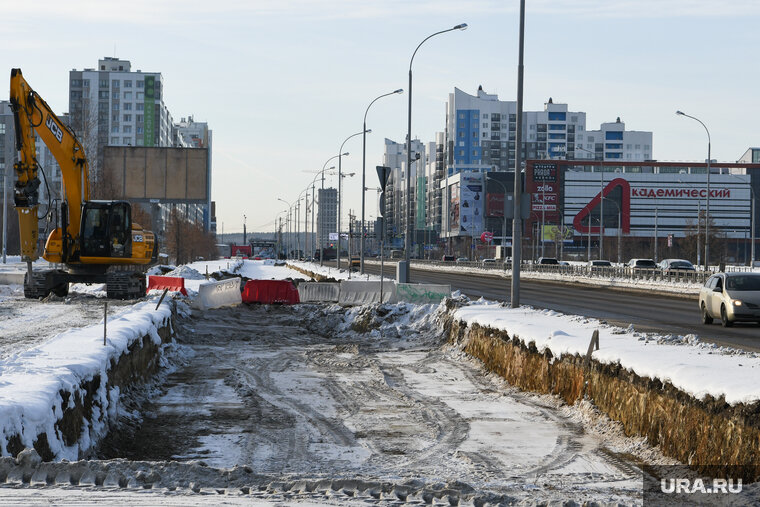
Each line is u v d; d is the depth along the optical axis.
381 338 33.34
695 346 17.92
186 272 69.69
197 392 20.64
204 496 9.23
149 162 79.56
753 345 24.44
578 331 21.88
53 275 44.50
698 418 12.52
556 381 19.30
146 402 18.77
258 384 21.94
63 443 11.83
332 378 23.05
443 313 33.34
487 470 12.83
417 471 12.80
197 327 36.25
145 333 22.58
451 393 20.59
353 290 43.41
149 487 9.67
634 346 17.97
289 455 13.98
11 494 8.86
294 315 40.84
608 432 15.38
